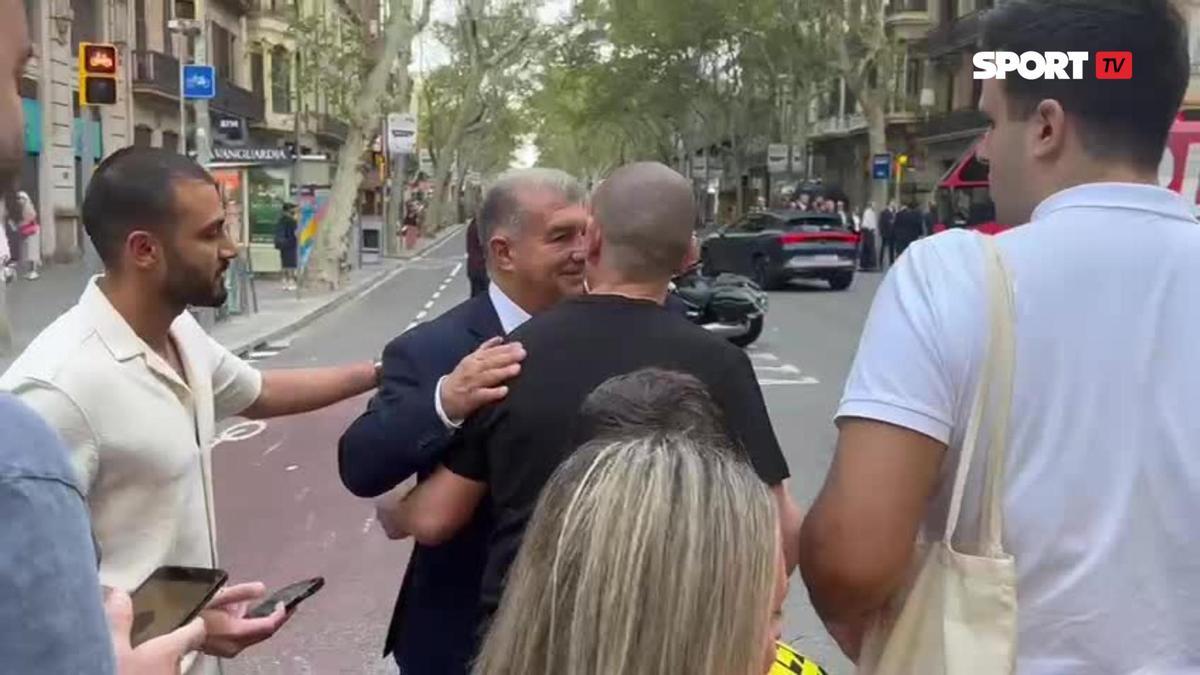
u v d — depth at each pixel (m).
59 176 32.38
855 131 59.34
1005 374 1.89
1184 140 14.64
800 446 9.95
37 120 30.70
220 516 7.83
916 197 50.62
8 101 1.34
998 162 2.09
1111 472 1.88
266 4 53.75
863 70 40.00
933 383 1.90
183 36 26.08
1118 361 1.88
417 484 2.83
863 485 1.91
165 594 2.26
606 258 2.69
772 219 27.81
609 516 1.49
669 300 3.07
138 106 38.72
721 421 1.74
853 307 23.14
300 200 26.86
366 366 3.65
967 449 1.91
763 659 1.54
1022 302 1.90
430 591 2.91
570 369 2.54
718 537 1.48
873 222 35.12
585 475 1.55
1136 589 1.87
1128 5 1.95
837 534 1.92
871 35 39.84
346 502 8.13
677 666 1.45
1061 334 1.89
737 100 59.91
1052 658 1.90
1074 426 1.88
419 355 3.00
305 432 10.43
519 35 49.69
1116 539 1.87
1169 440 1.87
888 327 1.96
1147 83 1.95
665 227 2.64
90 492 2.58
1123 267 1.91
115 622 1.89
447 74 62.72
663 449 1.56
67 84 32.81
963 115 45.25
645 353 2.55
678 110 63.19
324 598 6.21
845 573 1.92
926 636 1.91
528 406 2.54
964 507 1.93
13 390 2.52
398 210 44.44
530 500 2.54
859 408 1.94
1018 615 1.90
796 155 51.28
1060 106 1.98
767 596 1.53
